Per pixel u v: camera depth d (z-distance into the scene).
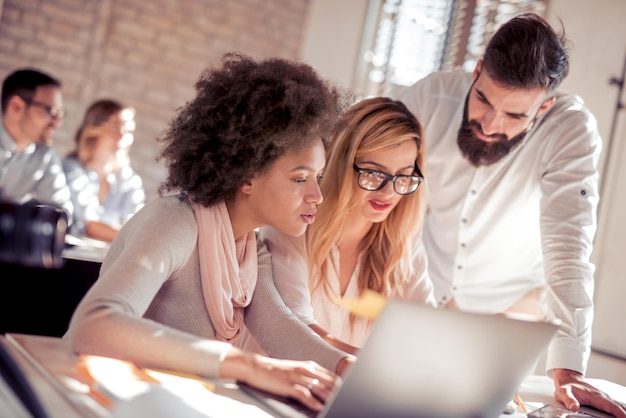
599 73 3.61
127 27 5.70
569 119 2.19
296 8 6.07
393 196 1.69
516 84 1.99
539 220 2.16
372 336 0.93
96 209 3.84
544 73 1.98
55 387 0.97
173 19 5.81
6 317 2.44
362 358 0.94
